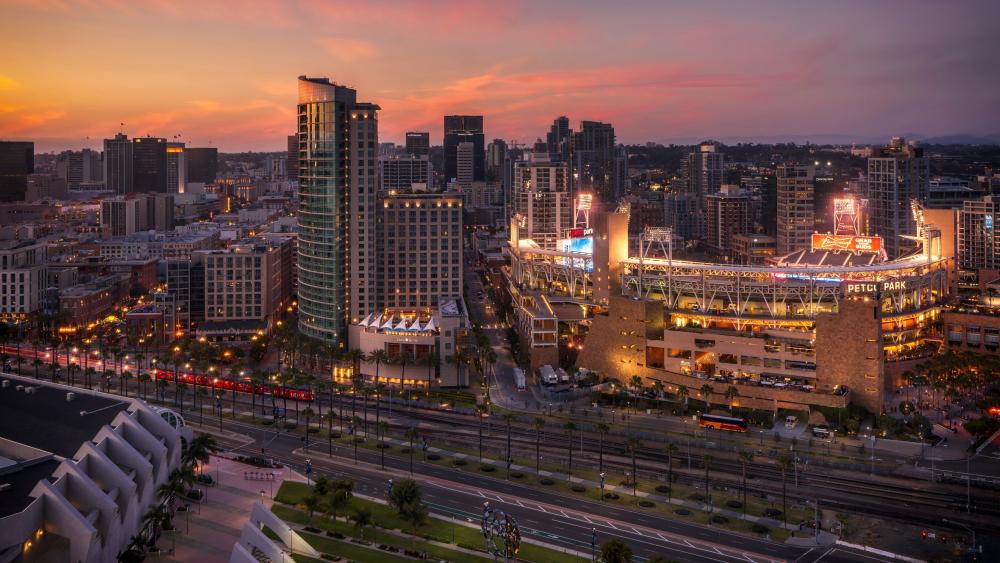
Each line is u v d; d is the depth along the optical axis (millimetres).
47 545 168750
